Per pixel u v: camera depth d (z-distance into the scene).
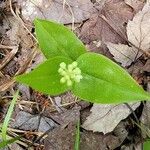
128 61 0.20
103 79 0.14
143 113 0.18
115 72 0.14
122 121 0.19
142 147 0.18
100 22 0.21
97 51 0.20
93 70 0.14
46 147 0.19
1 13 0.21
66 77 0.14
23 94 0.20
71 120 0.19
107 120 0.18
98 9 0.21
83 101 0.19
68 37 0.15
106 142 0.18
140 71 0.19
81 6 0.21
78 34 0.21
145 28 0.20
